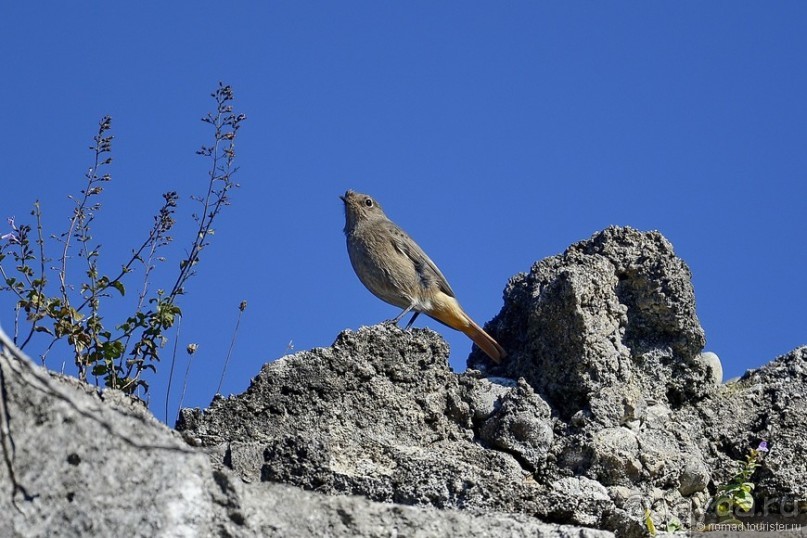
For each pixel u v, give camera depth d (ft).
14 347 25.02
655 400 43.55
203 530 27.84
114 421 28.58
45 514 26.73
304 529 29.60
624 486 39.32
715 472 41.78
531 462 40.19
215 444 39.83
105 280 47.70
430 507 34.91
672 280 45.06
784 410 43.14
